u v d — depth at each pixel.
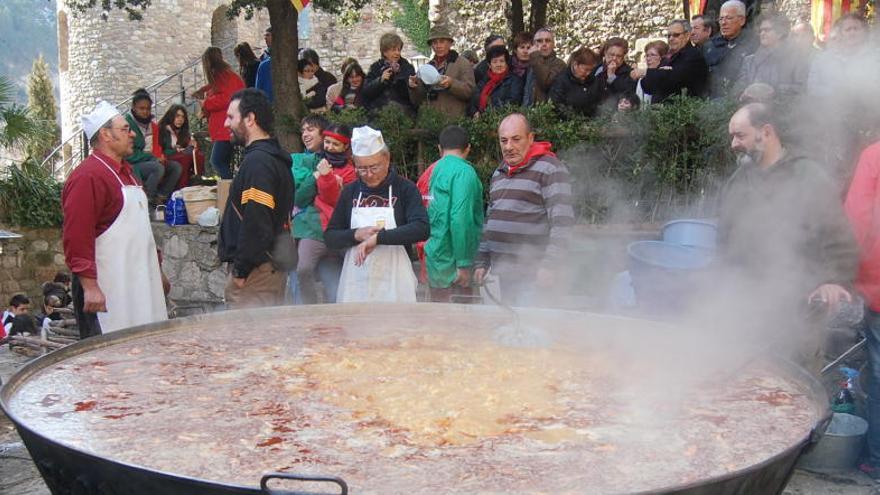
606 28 14.73
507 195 4.71
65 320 6.99
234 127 4.20
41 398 2.36
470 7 16.16
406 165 6.98
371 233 4.17
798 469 3.89
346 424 2.15
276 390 2.43
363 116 7.21
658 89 6.72
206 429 2.11
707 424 2.17
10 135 11.03
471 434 2.08
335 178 5.50
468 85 7.12
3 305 11.19
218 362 2.73
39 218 11.26
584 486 1.76
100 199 4.12
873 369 3.73
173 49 22.11
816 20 8.62
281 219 4.17
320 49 20.28
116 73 21.81
